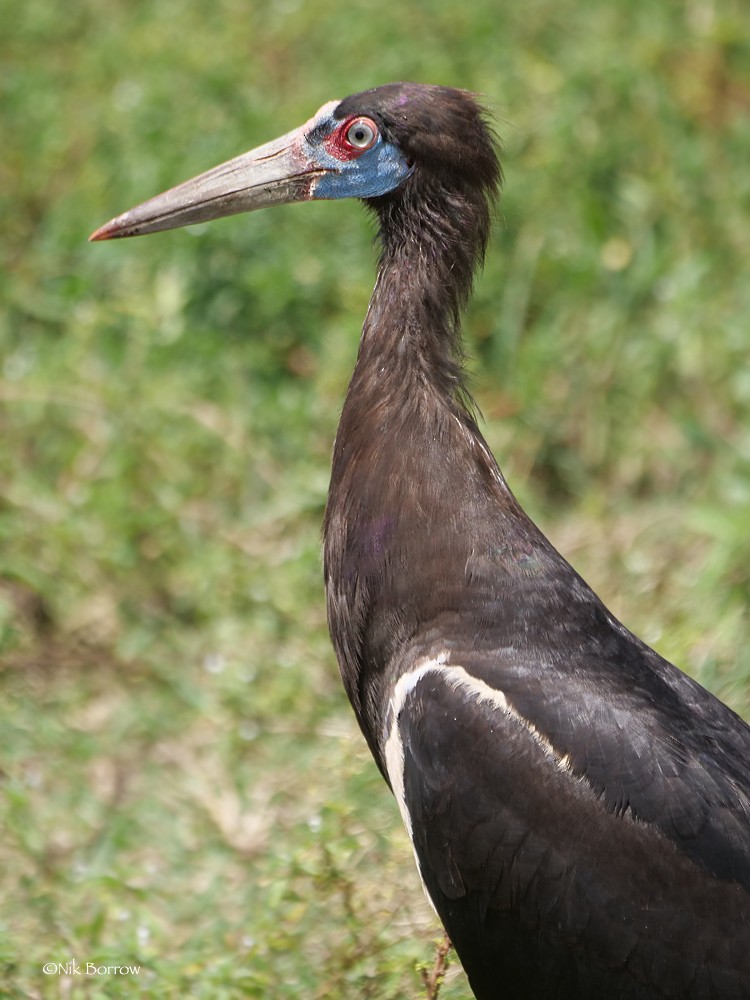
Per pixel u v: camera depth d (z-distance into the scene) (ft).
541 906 28.99
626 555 46.98
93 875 38.52
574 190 54.75
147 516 46.83
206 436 48.75
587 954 28.84
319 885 34.96
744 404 50.90
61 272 52.85
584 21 62.64
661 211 55.31
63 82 61.36
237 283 51.88
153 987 33.76
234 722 43.52
